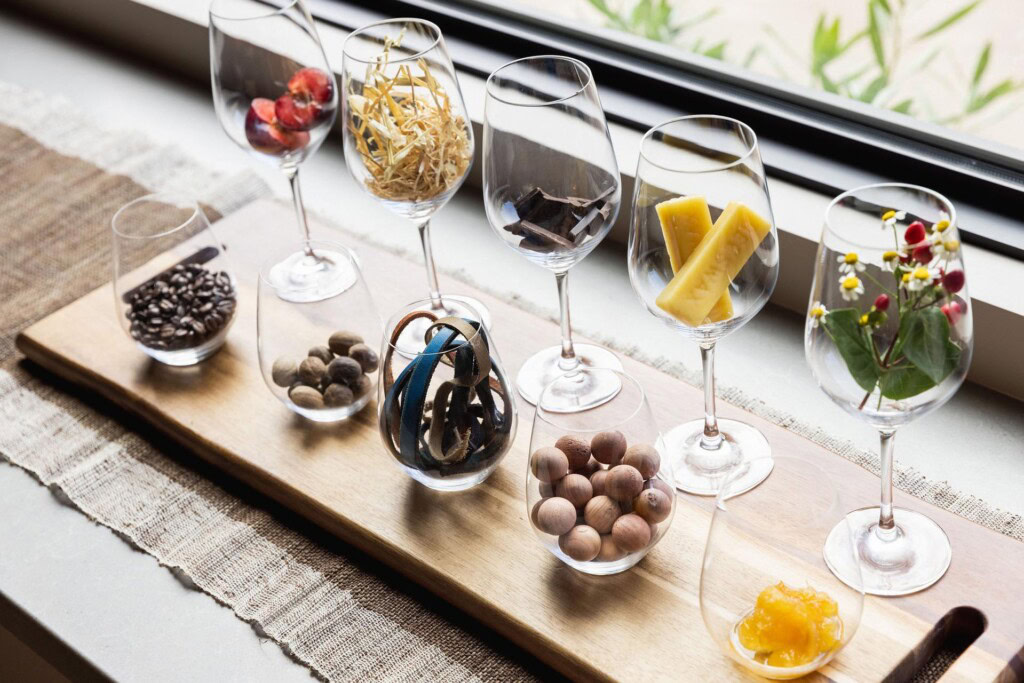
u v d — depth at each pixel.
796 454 1.26
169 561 1.27
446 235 1.58
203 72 1.93
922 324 1.06
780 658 1.10
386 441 1.25
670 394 1.34
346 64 1.33
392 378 1.25
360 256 1.53
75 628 1.23
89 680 1.22
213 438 1.34
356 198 1.65
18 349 1.47
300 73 1.41
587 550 1.16
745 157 1.14
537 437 1.18
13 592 1.26
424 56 1.32
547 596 1.19
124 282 1.40
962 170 1.37
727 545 1.10
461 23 1.72
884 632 1.14
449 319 1.22
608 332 1.43
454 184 1.35
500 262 1.53
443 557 1.22
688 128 1.20
